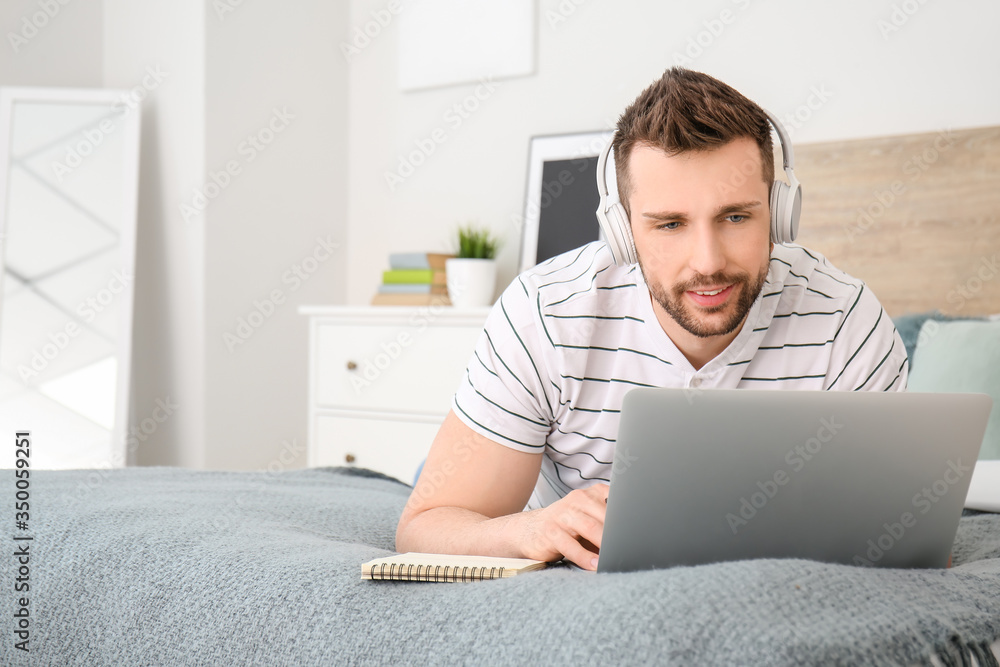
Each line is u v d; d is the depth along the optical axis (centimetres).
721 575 65
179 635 78
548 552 86
